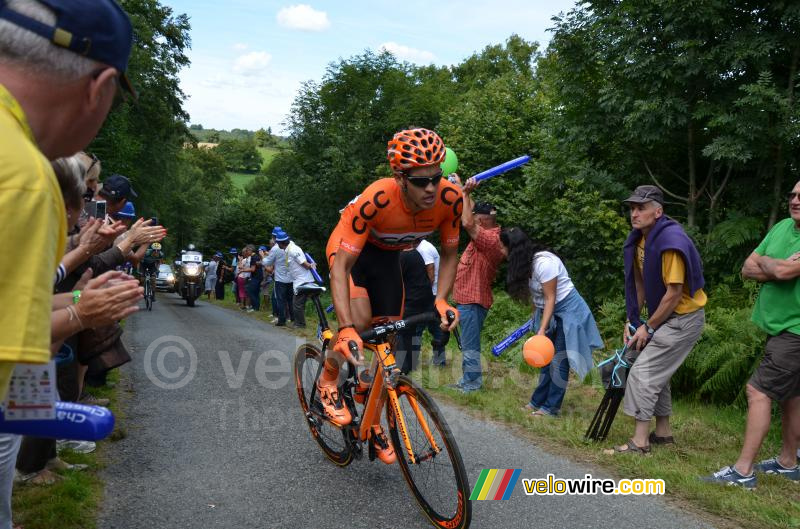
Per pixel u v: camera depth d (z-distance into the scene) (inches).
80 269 134.2
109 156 923.4
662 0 302.4
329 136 1005.8
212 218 1792.6
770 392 140.8
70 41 44.3
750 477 141.6
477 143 636.1
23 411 50.7
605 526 119.8
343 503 125.2
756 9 307.0
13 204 39.1
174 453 148.9
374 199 124.5
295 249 406.3
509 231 204.2
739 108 300.8
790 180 310.5
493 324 356.5
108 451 147.1
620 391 169.5
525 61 1411.2
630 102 335.0
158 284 914.7
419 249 269.3
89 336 133.2
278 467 143.5
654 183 353.7
